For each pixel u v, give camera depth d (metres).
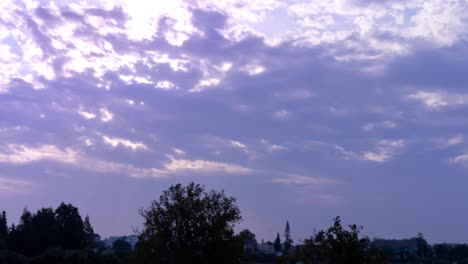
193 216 43.19
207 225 42.88
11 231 109.38
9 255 88.38
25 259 90.31
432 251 104.38
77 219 110.88
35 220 108.06
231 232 44.00
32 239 105.25
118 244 137.12
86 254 84.81
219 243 42.91
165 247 42.69
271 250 128.00
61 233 107.94
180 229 43.00
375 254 34.19
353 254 33.41
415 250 109.12
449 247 103.94
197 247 42.78
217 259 42.91
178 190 43.91
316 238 34.91
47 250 94.12
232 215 44.22
